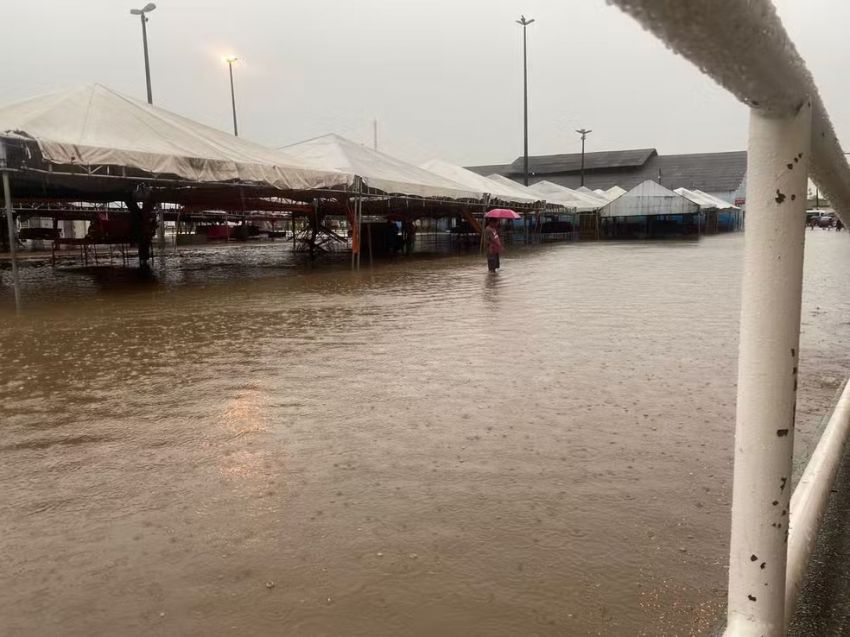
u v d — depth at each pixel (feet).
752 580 3.40
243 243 128.88
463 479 11.18
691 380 17.72
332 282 48.11
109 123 42.75
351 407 15.75
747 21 1.91
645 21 1.77
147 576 8.38
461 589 7.85
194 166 42.75
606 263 64.39
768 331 3.08
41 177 46.75
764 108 2.69
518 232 142.92
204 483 11.36
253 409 15.78
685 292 38.70
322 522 9.72
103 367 20.61
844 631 5.71
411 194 67.26
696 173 261.44
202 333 26.68
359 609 7.52
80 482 11.51
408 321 29.22
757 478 3.28
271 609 7.57
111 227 67.41
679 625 7.02
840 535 7.18
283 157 56.70
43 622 7.45
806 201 2.95
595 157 289.94
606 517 9.62
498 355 21.50
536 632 6.98
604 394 16.44
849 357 20.10
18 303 33.94
